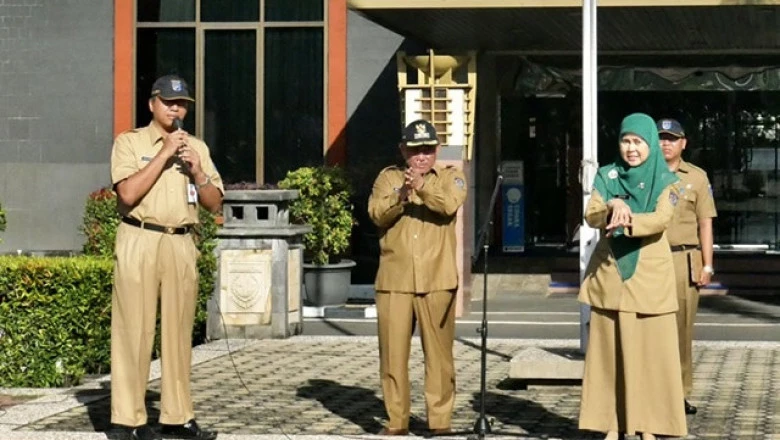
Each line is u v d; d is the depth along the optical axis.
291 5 25.47
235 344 18.61
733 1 18.77
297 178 23.23
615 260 11.20
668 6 19.06
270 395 14.55
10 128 25.73
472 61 21.56
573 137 27.12
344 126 25.28
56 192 25.70
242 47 25.62
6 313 14.96
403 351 12.37
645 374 11.16
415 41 23.62
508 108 27.23
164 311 12.05
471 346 18.62
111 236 19.81
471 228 22.78
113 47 25.66
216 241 19.06
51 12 25.69
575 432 12.52
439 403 12.37
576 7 19.14
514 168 26.73
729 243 27.34
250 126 25.62
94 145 25.69
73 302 15.05
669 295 11.16
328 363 16.91
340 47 25.27
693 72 26.80
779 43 24.36
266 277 19.14
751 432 12.49
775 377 15.70
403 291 12.30
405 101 21.45
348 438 12.06
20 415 13.19
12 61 25.77
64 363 15.05
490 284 25.72
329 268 23.12
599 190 11.27
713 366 16.56
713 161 27.19
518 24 21.08
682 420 11.12
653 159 11.15
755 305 23.95
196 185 12.18
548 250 26.98
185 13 25.66
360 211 25.20
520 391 14.93
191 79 25.66
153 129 12.23
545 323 21.70
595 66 15.25
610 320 11.26
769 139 27.05
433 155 12.20
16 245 25.72
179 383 12.08
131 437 11.97
